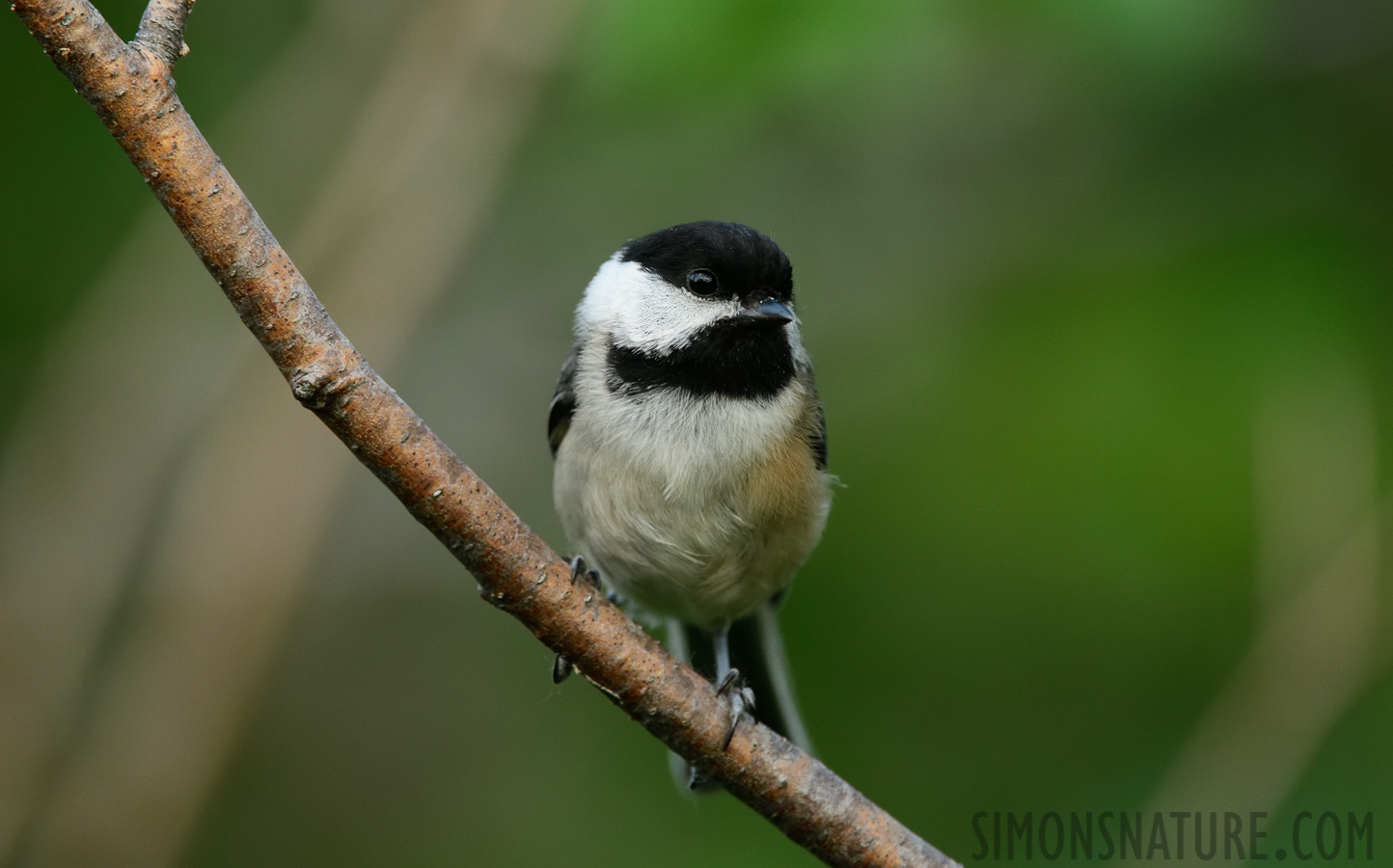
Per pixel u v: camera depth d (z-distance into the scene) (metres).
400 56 11.15
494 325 12.27
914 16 7.76
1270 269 9.09
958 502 9.86
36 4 4.02
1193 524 9.23
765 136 10.99
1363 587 8.69
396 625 11.57
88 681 10.63
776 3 7.82
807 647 9.75
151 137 4.22
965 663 9.63
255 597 10.10
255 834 10.92
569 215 12.32
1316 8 9.29
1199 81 8.41
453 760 11.12
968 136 11.20
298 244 10.86
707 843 10.00
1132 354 9.41
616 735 10.84
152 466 10.61
